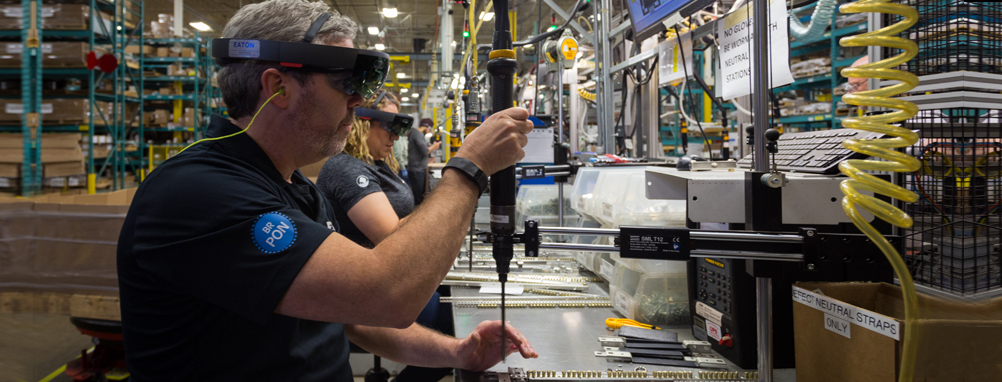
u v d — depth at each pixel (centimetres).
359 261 67
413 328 115
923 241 82
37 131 386
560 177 188
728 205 92
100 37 511
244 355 77
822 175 93
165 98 760
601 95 317
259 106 81
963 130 79
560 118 285
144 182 77
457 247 75
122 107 565
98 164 571
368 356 258
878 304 89
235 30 81
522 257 210
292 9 81
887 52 103
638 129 280
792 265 84
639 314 130
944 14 81
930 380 68
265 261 67
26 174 382
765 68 87
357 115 179
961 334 68
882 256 82
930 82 81
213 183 71
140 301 76
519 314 139
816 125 405
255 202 71
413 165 568
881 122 70
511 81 82
